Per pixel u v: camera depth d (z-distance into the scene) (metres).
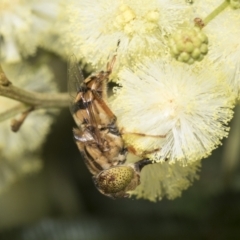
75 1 0.11
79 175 0.14
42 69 0.13
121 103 0.10
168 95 0.10
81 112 0.11
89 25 0.11
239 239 0.13
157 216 0.13
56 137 0.14
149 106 0.10
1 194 0.14
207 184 0.13
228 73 0.11
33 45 0.13
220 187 0.13
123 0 0.11
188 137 0.10
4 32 0.13
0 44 0.13
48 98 0.12
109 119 0.10
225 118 0.10
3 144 0.13
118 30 0.11
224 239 0.13
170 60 0.11
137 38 0.11
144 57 0.11
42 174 0.14
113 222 0.13
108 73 0.11
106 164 0.10
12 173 0.14
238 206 0.13
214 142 0.10
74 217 0.13
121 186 0.10
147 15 0.11
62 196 0.14
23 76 0.13
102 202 0.14
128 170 0.10
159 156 0.10
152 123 0.10
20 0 0.13
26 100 0.12
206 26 0.11
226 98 0.10
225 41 0.11
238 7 0.10
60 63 0.14
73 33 0.11
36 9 0.13
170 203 0.13
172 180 0.11
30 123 0.13
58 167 0.14
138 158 0.11
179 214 0.13
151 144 0.10
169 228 0.13
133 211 0.13
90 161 0.10
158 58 0.11
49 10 0.12
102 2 0.11
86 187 0.14
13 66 0.13
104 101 0.11
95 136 0.10
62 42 0.12
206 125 0.10
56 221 0.13
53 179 0.14
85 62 0.11
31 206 0.14
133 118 0.10
